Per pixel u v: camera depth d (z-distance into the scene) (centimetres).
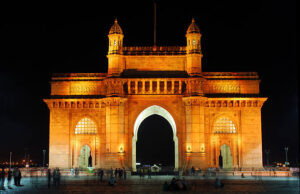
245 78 10531
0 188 6172
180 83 10069
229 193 5372
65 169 10169
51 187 6359
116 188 6200
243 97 10250
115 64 10131
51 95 10500
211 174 9350
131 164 10062
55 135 10312
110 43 10275
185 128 9962
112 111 9894
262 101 10312
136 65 10319
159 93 10169
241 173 9481
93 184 6981
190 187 6056
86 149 10550
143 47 10400
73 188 6200
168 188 5825
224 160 10481
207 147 10156
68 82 10550
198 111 9900
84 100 10275
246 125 10281
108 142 9850
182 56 10312
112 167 9694
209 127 10238
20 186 6538
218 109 10312
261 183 7044
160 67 10312
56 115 10362
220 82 10494
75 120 10350
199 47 10219
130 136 10100
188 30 10306
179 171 9644
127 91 10181
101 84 10481
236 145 10275
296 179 8125
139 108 10156
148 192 5547
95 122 10306
